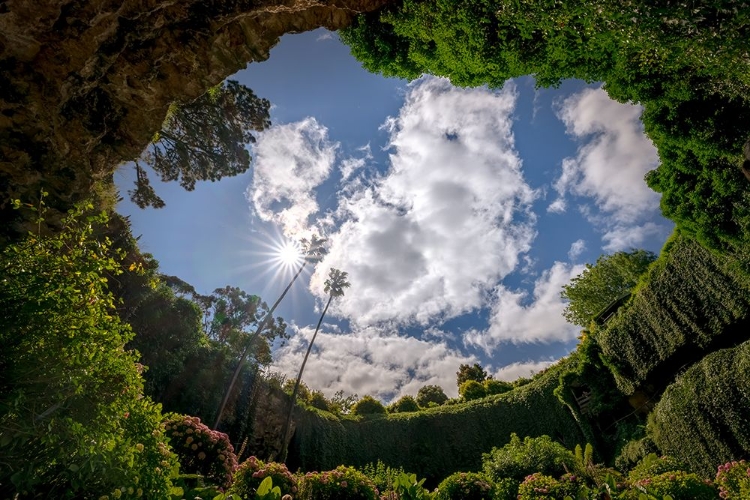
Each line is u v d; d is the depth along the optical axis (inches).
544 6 173.3
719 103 213.3
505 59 213.8
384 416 941.8
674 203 292.5
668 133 237.9
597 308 1015.0
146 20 208.1
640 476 345.4
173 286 797.2
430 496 240.7
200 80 237.6
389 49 244.5
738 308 386.9
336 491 233.0
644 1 144.1
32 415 62.2
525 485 280.2
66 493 65.3
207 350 737.0
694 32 144.8
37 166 190.7
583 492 241.4
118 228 522.3
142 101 229.5
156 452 86.1
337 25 249.8
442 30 214.8
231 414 714.2
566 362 836.6
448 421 879.7
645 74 207.9
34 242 82.5
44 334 70.1
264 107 633.0
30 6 171.5
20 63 181.6
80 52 194.4
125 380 80.1
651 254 964.0
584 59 207.3
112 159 235.6
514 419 824.3
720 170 248.8
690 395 408.2
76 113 208.8
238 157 652.1
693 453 402.6
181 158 632.4
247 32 239.3
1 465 60.5
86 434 68.1
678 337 453.4
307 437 815.1
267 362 936.3
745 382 355.9
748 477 238.5
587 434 607.2
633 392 522.6
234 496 127.6
